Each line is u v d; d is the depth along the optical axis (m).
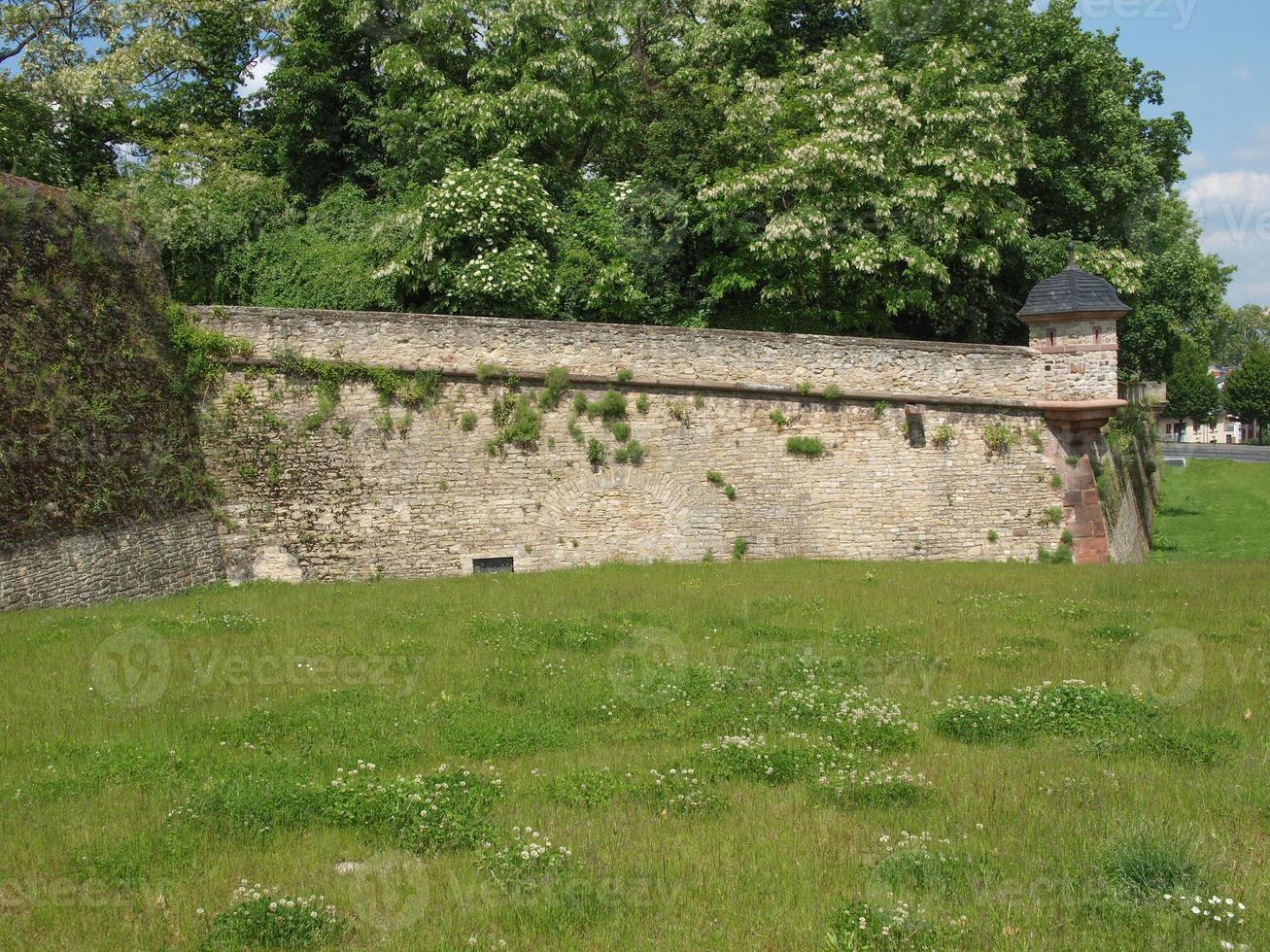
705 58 33.78
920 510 24.83
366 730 10.34
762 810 8.51
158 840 7.82
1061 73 32.91
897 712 10.78
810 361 24.52
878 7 32.03
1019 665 12.83
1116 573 21.11
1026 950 6.22
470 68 31.16
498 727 10.45
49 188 18.91
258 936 6.46
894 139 28.69
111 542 18.72
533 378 23.34
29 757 9.46
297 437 22.28
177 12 35.19
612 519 23.69
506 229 27.06
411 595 18.03
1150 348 37.28
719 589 18.55
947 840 7.75
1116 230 35.31
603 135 32.62
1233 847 7.63
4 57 34.81
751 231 28.61
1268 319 100.88
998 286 31.91
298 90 32.88
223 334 22.02
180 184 29.53
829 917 6.71
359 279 27.11
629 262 28.61
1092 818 8.16
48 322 18.20
